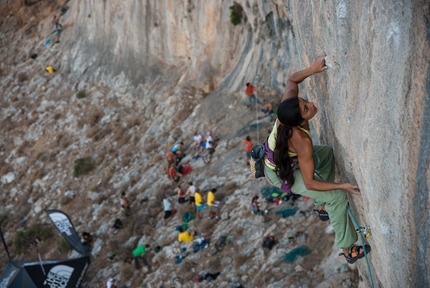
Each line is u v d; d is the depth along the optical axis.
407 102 3.50
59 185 25.80
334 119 4.86
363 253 4.96
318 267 14.28
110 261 19.86
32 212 25.31
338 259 13.50
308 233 15.59
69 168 26.47
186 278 16.59
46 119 30.61
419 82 3.35
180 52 26.89
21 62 36.62
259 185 18.72
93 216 22.67
